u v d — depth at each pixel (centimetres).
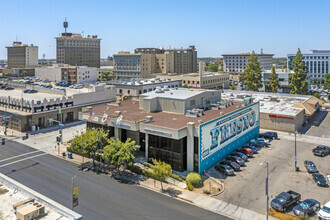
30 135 7088
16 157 5491
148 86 10750
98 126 5822
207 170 4816
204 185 4262
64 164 5141
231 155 5391
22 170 4819
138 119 5288
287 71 14625
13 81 13238
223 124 5303
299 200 3775
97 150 4894
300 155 5672
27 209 2444
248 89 13088
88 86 12306
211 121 4862
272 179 4488
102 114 5866
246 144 6359
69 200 3716
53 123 8100
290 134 7350
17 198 2798
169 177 4481
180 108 5981
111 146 4484
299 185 4278
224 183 4338
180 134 4506
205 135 4703
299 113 7712
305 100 9625
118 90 10756
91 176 4588
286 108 8400
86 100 9038
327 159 5447
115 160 4384
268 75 14000
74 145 4919
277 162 5259
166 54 19825
